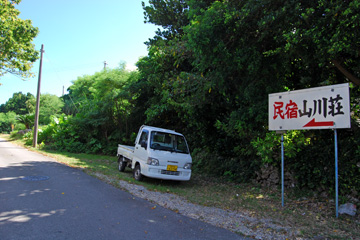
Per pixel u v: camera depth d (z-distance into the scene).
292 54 6.64
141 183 8.36
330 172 7.15
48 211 4.95
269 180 9.16
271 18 5.76
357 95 7.43
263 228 4.80
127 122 18.55
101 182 7.97
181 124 15.02
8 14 18.14
